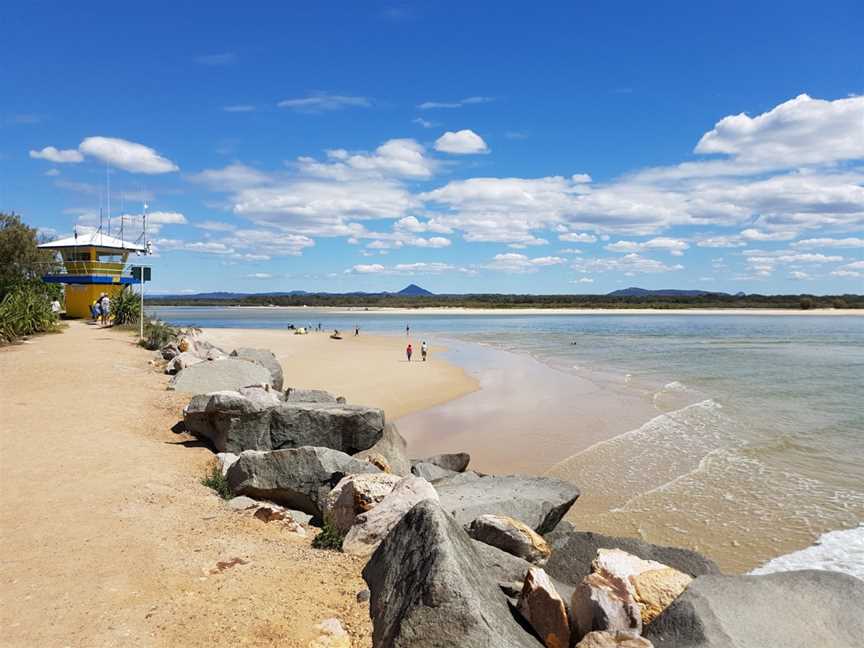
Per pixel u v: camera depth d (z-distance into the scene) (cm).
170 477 924
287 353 4059
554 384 2988
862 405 2391
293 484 870
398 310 18362
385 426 1201
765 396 2606
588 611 492
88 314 3800
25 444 1017
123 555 623
